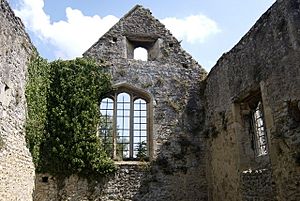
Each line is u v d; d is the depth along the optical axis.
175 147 13.52
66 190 12.11
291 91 8.19
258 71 9.73
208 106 13.72
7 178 9.12
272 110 8.95
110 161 12.73
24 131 10.62
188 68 14.84
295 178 7.90
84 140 12.59
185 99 14.30
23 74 10.72
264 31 9.51
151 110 13.90
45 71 12.73
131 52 15.21
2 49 8.90
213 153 12.84
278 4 8.89
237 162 10.74
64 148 12.27
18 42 10.23
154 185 12.88
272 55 9.05
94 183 12.45
